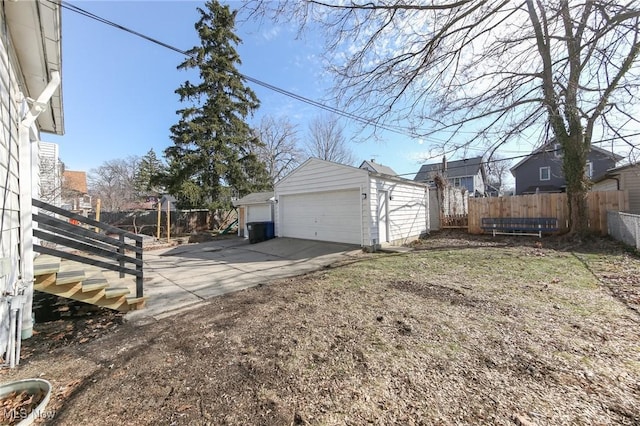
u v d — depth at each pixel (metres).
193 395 1.97
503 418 1.62
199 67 16.91
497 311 3.31
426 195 12.54
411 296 4.03
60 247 10.19
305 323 3.20
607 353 2.30
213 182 17.61
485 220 10.95
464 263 6.16
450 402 1.79
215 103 17.30
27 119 3.33
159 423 1.70
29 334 3.04
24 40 3.24
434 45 4.30
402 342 2.64
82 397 1.98
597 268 5.18
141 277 4.03
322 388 2.00
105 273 5.95
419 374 2.11
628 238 6.79
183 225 16.94
